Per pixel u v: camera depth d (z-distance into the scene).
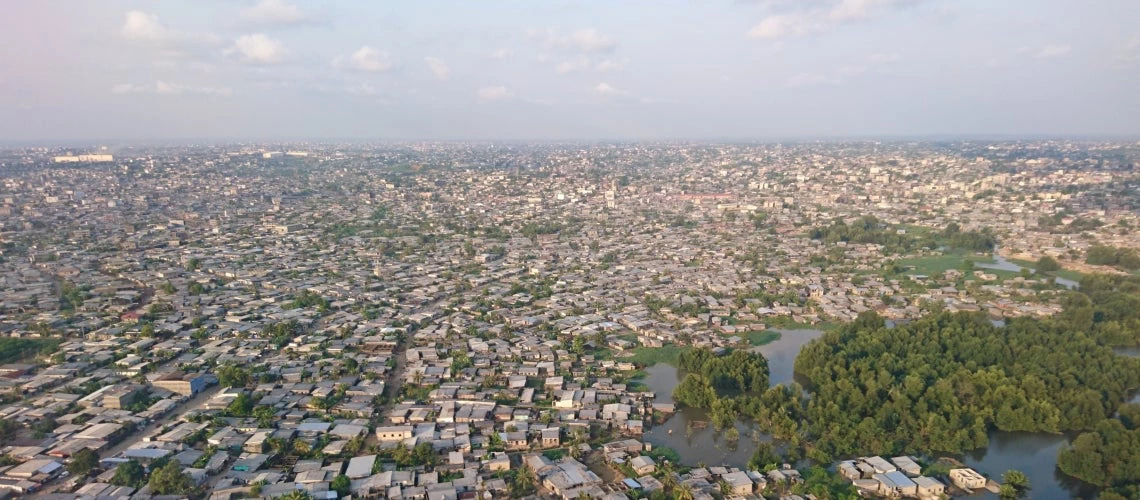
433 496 195.88
